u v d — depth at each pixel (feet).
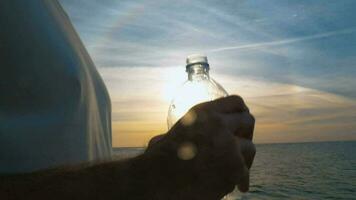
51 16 4.40
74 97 4.18
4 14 3.82
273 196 166.71
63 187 2.87
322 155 476.54
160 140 3.16
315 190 187.73
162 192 2.93
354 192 183.42
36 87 3.87
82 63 4.59
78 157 4.11
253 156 3.33
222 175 3.02
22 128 3.67
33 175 3.16
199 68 5.11
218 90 5.10
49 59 4.03
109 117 6.19
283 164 347.97
